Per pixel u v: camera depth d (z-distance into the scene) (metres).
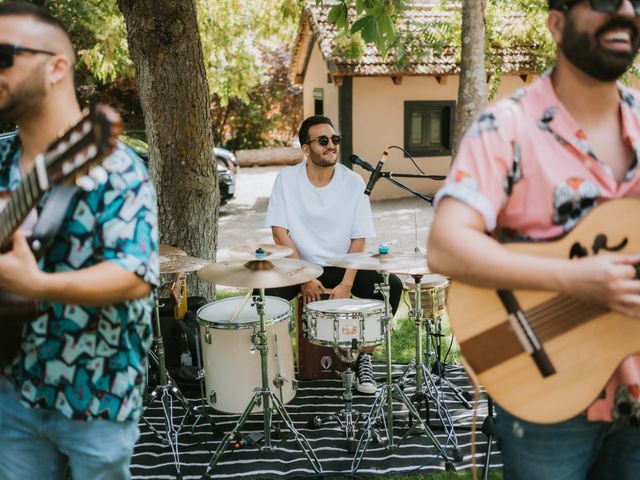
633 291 1.32
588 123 1.50
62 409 1.62
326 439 3.60
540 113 1.48
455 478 3.16
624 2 1.34
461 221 1.40
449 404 4.01
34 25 1.47
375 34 4.20
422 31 11.79
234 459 3.39
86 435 1.64
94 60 11.11
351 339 3.40
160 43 4.55
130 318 1.63
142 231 1.55
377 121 13.07
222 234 10.23
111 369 1.62
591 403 1.53
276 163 20.58
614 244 1.47
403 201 13.04
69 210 1.53
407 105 13.14
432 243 1.43
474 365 1.54
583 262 1.35
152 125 4.72
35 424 1.66
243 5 11.52
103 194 1.53
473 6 7.74
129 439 1.70
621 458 1.68
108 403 1.62
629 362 1.56
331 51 12.37
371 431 3.52
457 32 11.42
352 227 4.31
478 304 1.53
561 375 1.52
